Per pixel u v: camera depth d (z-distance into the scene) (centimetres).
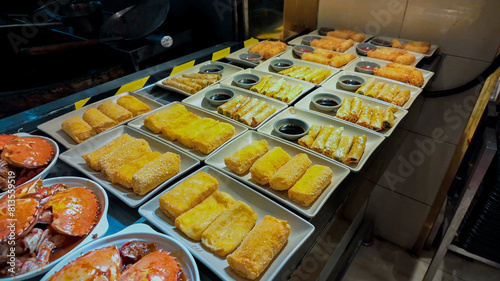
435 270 240
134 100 194
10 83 238
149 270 88
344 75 235
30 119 178
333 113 202
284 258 106
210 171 142
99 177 139
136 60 260
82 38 261
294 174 135
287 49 284
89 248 99
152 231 105
